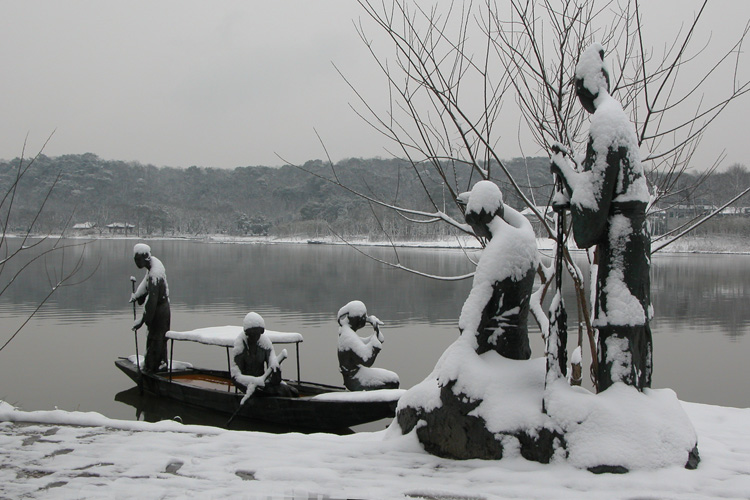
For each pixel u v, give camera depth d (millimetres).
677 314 30359
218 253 90688
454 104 7852
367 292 39781
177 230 143500
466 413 5520
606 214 5355
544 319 7277
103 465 5504
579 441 5070
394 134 8312
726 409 7844
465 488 4809
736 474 4992
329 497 4680
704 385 17031
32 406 14391
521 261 5848
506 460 5312
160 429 6660
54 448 5965
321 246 118688
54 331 24531
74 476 5219
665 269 58812
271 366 11898
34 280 45406
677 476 4770
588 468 4961
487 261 5867
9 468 5410
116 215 133375
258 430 12023
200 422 12867
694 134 8102
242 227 149500
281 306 32750
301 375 17578
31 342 22266
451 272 54188
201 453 5832
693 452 5180
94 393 15523
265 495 4730
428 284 45438
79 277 48000
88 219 115062
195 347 22219
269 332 13719
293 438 6355
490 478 4965
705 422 7195
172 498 4711
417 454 5727
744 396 15891
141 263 15344
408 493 4742
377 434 7012
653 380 17625
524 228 6035
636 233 5418
